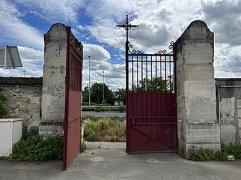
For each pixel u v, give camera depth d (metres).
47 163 6.21
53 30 7.11
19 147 6.61
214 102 6.90
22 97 7.47
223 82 7.28
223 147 7.04
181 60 7.14
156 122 7.68
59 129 6.91
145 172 5.57
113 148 8.26
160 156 7.11
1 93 7.31
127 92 7.65
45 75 7.08
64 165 5.64
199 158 6.61
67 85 5.75
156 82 7.73
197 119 6.85
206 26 7.02
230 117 7.27
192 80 6.91
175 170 5.72
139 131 7.63
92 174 5.42
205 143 6.78
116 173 5.50
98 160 6.62
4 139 6.54
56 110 7.03
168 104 7.74
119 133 11.17
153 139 7.63
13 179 5.06
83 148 7.83
